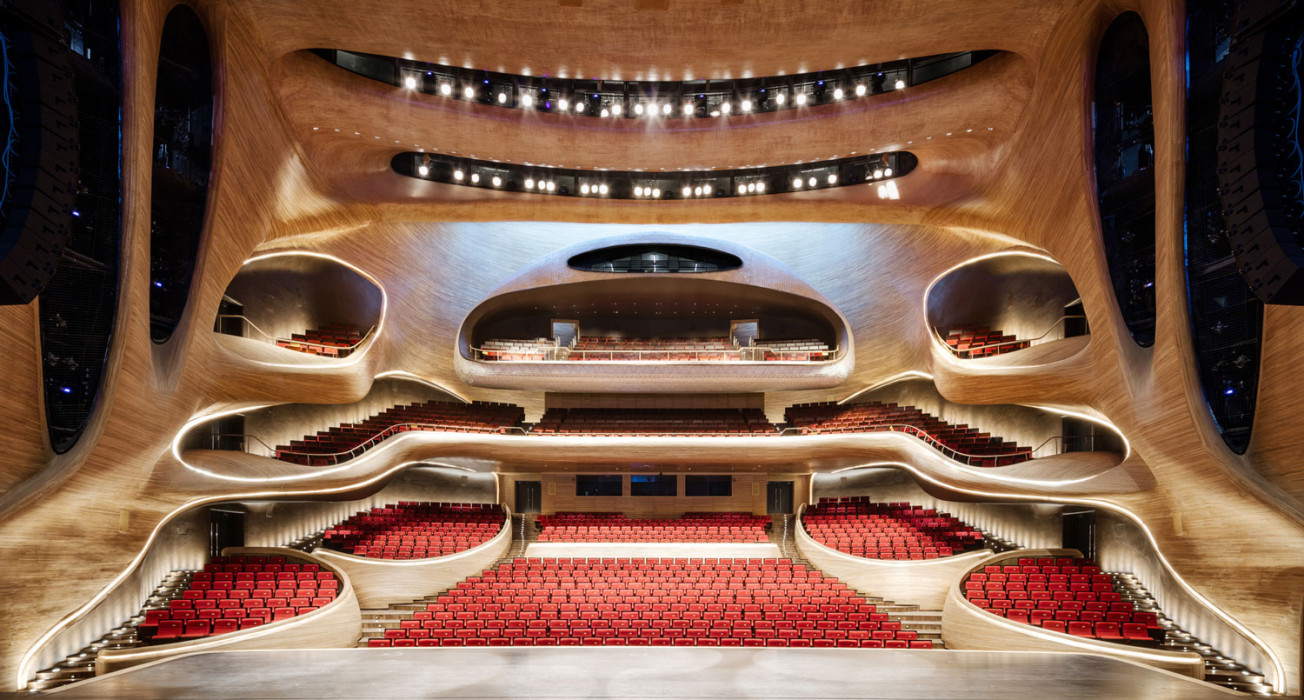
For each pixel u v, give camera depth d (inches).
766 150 475.2
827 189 523.2
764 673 222.2
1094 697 194.9
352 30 366.0
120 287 314.5
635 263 773.3
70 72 212.2
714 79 439.2
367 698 195.6
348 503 726.5
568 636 456.1
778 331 913.5
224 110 367.9
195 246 382.3
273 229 474.6
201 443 579.8
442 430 682.8
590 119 465.4
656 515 831.1
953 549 642.2
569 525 754.2
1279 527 333.4
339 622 481.7
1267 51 200.2
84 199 299.1
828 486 829.2
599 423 828.6
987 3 341.4
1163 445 380.2
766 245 807.1
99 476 353.4
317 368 549.3
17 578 332.8
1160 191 322.0
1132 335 390.3
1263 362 301.9
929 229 638.5
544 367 756.0
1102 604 490.9
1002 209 488.1
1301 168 198.2
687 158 485.4
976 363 569.9
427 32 366.6
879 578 585.0
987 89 410.0
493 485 828.6
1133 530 540.1
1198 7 297.9
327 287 690.2
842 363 750.5
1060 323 650.2
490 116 452.4
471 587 564.1
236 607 482.6
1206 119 300.8
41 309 287.6
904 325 700.0
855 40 373.4
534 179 536.1
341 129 439.8
